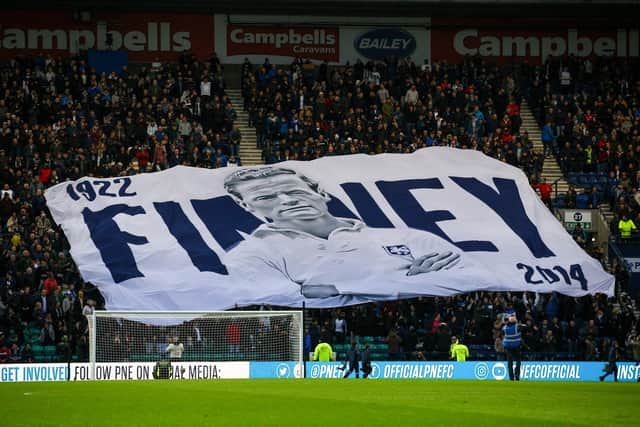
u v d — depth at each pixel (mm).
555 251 50625
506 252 49938
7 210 54406
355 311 51906
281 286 46844
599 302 53781
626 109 69625
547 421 20609
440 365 47156
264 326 46031
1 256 50625
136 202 50562
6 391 28000
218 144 62188
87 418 20844
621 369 48562
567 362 48344
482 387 30438
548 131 67062
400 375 46844
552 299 52969
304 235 49594
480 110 67750
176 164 60094
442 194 53000
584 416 21688
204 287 46125
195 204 50875
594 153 65000
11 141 59406
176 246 48000
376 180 53562
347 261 48344
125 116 64000
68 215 49812
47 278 49500
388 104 66000
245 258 47781
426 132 62906
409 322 51281
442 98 66938
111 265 46938
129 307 45156
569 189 60594
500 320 50750
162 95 66688
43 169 57000
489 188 53812
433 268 48469
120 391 27781
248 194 51781
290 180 52938
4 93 65312
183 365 44188
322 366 45469
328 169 54094
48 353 47500
